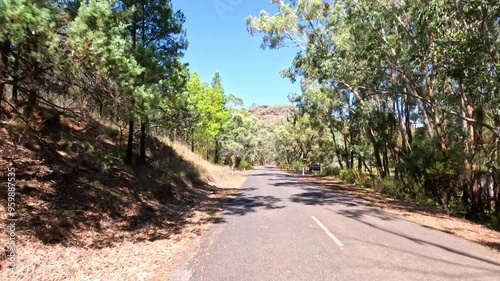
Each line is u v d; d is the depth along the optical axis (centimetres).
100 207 906
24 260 544
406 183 1942
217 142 5072
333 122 3469
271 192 2042
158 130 2589
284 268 575
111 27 662
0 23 507
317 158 6112
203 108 3481
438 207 1570
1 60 659
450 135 1855
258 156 10531
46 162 928
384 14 1359
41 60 616
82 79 709
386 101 2431
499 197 1719
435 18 1012
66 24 642
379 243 752
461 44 958
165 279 537
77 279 527
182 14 1606
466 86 1092
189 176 2062
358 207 1370
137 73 680
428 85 1698
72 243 670
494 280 518
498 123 1362
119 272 574
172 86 1328
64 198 831
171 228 952
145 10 1405
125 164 1367
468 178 1623
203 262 623
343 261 612
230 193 1984
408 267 578
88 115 857
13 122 964
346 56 1700
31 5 545
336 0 2077
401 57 1525
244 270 569
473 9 938
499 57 998
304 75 2592
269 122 13038
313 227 937
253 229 920
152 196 1271
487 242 815
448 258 638
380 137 2492
